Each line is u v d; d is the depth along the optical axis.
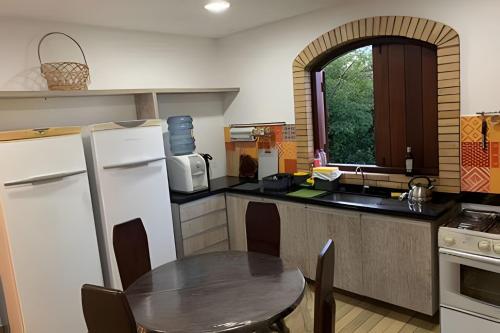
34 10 2.96
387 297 2.97
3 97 2.98
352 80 3.72
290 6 3.40
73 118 3.52
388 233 2.87
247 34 4.30
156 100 3.74
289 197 3.46
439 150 3.04
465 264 2.34
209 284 2.20
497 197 2.80
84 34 3.54
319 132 3.98
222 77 4.70
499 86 2.71
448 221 2.61
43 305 2.84
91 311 1.60
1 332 3.05
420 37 3.02
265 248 2.89
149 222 3.45
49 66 3.18
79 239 3.01
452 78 2.89
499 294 2.26
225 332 1.68
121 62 3.82
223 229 4.11
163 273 2.43
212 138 4.71
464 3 2.78
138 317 1.87
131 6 3.02
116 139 3.22
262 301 1.94
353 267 3.13
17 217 2.69
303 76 3.85
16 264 2.70
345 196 3.32
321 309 1.75
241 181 4.41
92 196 3.27
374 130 3.59
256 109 4.39
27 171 2.72
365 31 3.32
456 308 2.43
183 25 3.82
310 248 3.42
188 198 3.73
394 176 3.37
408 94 3.31
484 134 2.79
